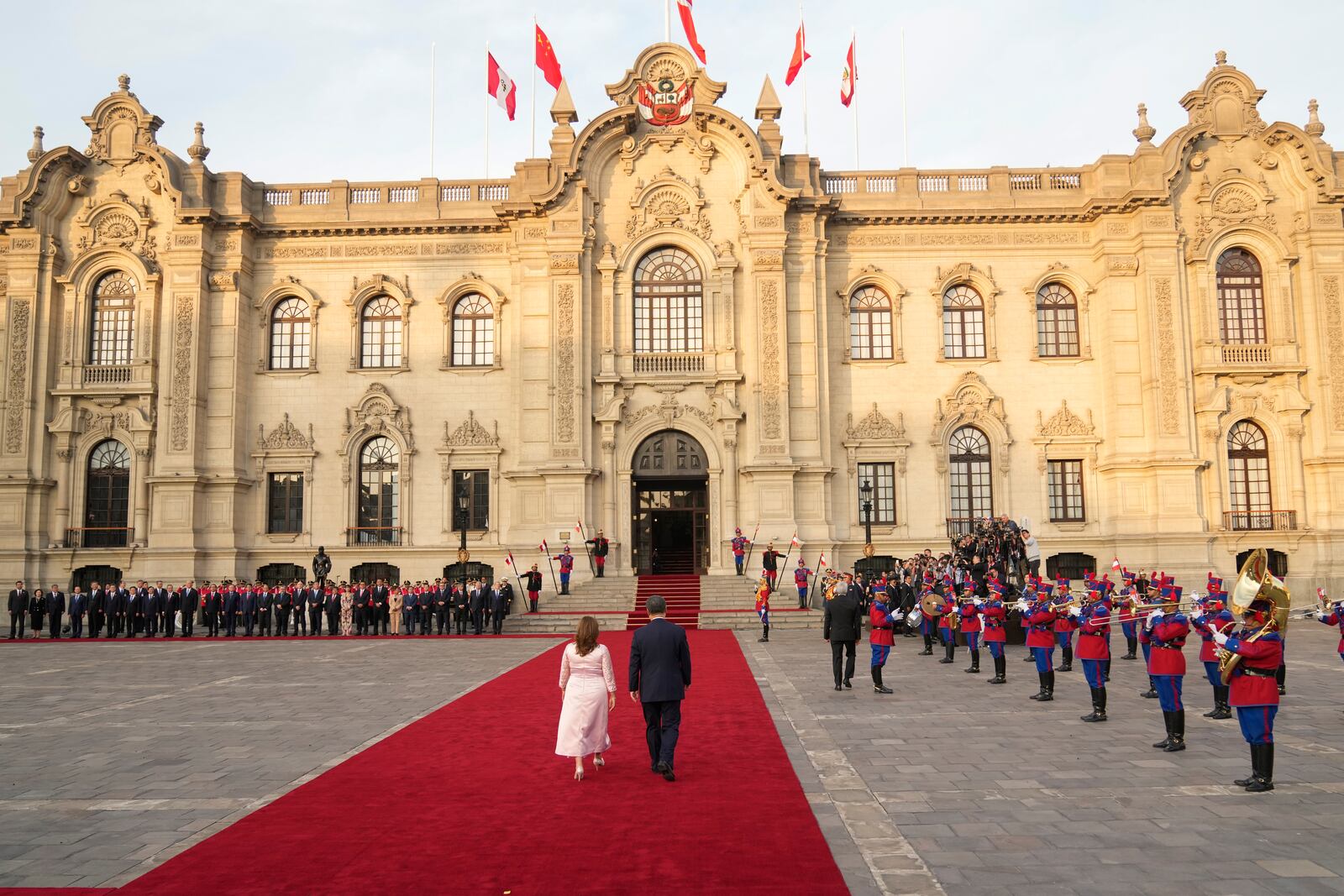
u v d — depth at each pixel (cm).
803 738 1337
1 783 1120
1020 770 1132
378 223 3981
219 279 3916
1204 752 1230
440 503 3912
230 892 754
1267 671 1023
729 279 3881
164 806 1015
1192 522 3659
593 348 3894
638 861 813
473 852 841
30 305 3912
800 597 3441
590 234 3891
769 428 3781
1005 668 1947
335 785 1091
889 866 795
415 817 956
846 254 4012
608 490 3816
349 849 856
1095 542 3819
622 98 4012
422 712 1591
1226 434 3828
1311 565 3725
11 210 3931
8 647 2952
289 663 2394
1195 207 3881
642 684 1132
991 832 885
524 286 3897
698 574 3825
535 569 3534
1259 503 3816
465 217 4012
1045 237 3991
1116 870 779
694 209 3934
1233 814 936
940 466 3881
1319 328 3803
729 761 1197
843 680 1861
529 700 1709
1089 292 3966
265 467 3928
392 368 3975
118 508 3897
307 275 4041
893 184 4084
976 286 3997
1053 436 3888
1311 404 3812
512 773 1146
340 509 3909
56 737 1402
